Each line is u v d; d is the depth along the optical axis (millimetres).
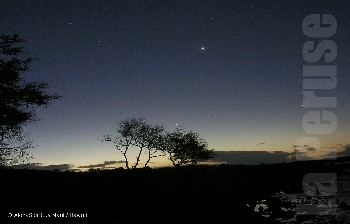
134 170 52906
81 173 47750
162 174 48531
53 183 37812
